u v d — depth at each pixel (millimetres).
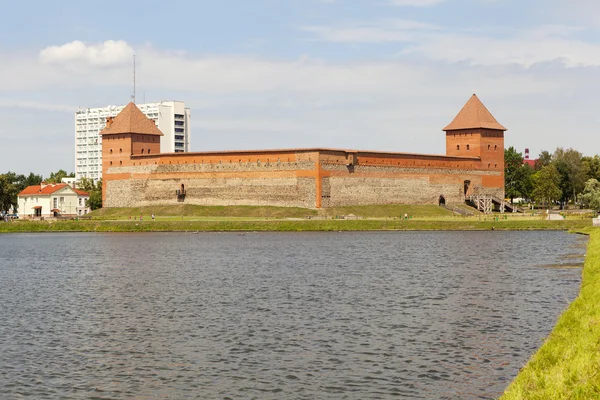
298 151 170250
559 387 28234
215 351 40344
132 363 38312
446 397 32156
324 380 34875
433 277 69438
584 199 170875
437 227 145500
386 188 181875
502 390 32750
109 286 66625
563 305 51688
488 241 112875
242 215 171500
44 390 34250
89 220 164250
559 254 89750
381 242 114562
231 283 67250
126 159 196625
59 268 83500
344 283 66188
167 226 149750
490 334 42844
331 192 170625
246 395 33094
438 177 192750
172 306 54781
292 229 146875
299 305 54344
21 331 46344
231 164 179250
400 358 38156
